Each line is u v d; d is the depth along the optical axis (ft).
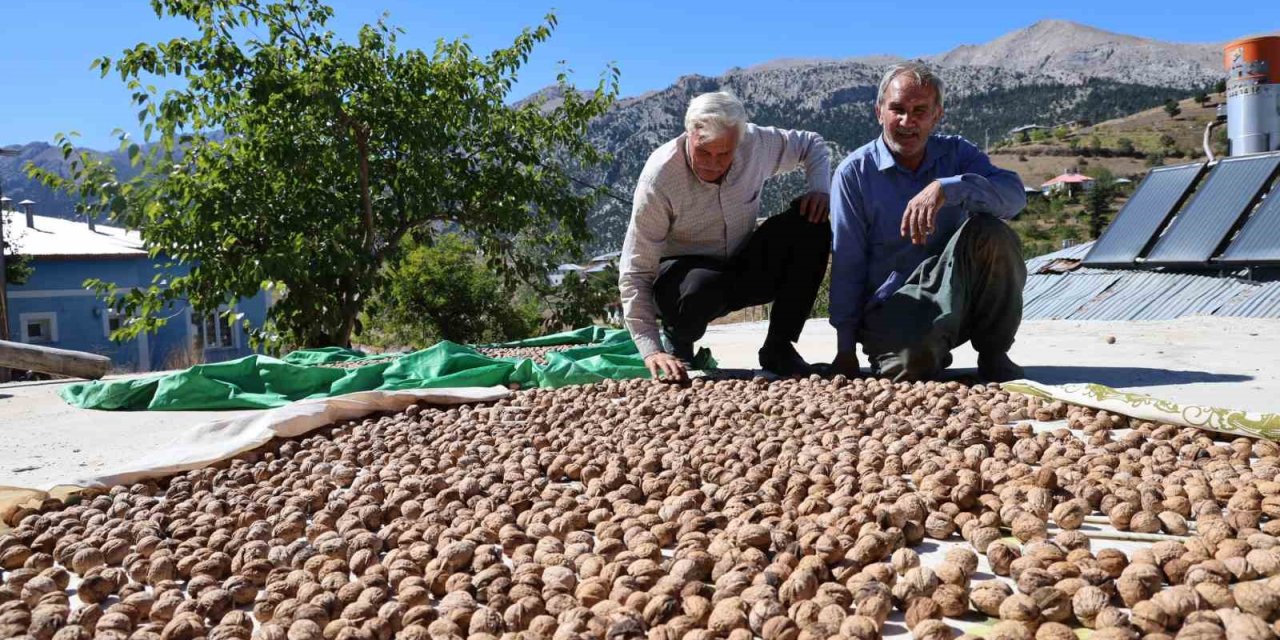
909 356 8.65
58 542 5.08
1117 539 4.50
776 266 9.66
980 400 7.75
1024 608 3.54
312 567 4.54
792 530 4.56
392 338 28.58
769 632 3.52
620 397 9.18
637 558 4.33
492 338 28.09
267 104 18.98
